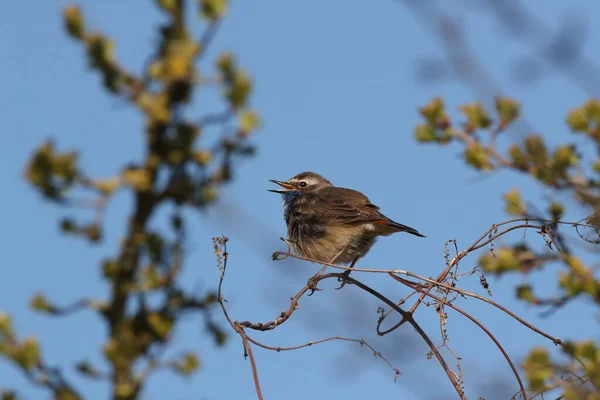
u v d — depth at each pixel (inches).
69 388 183.6
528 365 273.1
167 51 188.4
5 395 179.8
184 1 192.2
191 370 188.5
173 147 191.5
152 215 194.9
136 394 184.9
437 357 416.8
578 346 267.0
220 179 198.7
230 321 383.6
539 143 305.9
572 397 264.4
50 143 183.0
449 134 336.2
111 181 185.9
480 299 417.4
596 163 302.5
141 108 187.2
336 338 343.6
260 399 357.4
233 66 189.6
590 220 322.7
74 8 188.7
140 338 188.2
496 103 330.6
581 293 274.2
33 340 180.1
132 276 192.2
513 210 336.8
